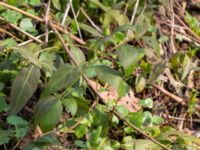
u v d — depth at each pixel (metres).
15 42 0.61
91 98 0.62
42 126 0.50
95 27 0.73
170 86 0.71
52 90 0.51
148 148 0.55
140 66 0.67
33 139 0.53
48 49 0.60
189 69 0.67
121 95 0.53
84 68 0.54
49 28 0.66
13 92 0.52
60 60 0.58
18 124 0.51
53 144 0.51
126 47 0.57
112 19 0.72
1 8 0.65
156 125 0.63
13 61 0.57
